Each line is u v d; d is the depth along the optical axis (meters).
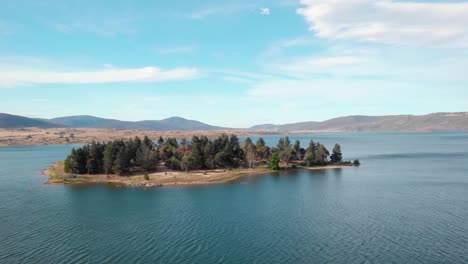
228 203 139.38
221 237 98.69
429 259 82.00
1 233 103.06
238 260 82.88
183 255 86.06
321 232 101.81
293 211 125.56
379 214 119.75
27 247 91.56
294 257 84.31
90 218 118.94
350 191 161.00
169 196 154.38
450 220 111.31
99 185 184.50
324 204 135.62
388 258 82.94
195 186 179.38
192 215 121.75
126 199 148.88
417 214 118.94
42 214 124.69
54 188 176.25
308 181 191.50
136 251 88.75
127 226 109.69
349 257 83.88
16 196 156.38
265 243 93.69
